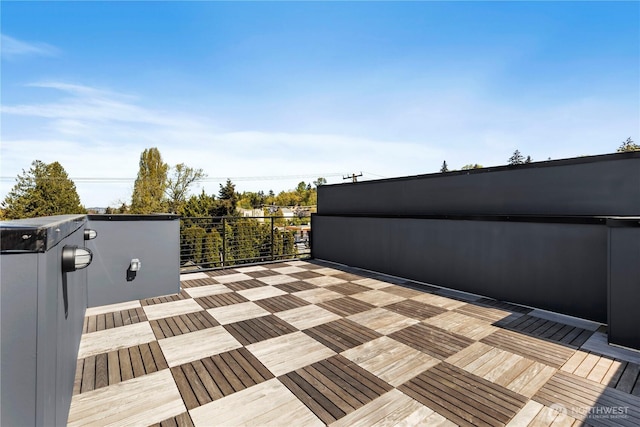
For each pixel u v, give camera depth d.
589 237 3.83
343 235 7.45
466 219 5.06
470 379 2.48
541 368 2.65
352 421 1.97
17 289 1.04
